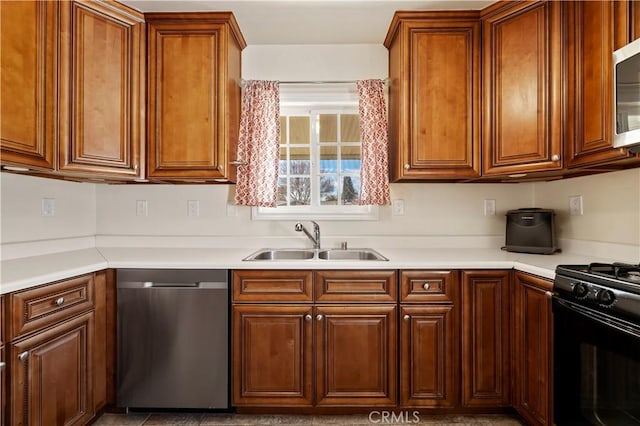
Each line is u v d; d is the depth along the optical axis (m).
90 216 2.41
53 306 1.50
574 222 2.10
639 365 1.09
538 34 1.81
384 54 2.48
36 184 2.00
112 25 1.92
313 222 2.38
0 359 1.28
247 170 2.36
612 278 1.21
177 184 2.45
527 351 1.72
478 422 1.86
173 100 2.08
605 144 1.48
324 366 1.84
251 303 1.84
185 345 1.83
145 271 1.84
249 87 2.39
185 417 1.90
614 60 1.38
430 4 2.00
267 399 1.84
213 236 2.46
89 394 1.72
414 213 2.46
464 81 2.04
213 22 2.08
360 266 1.82
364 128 2.34
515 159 1.89
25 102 1.54
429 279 1.84
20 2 1.51
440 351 1.83
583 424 1.31
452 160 2.04
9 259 1.84
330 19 2.16
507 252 2.21
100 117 1.87
